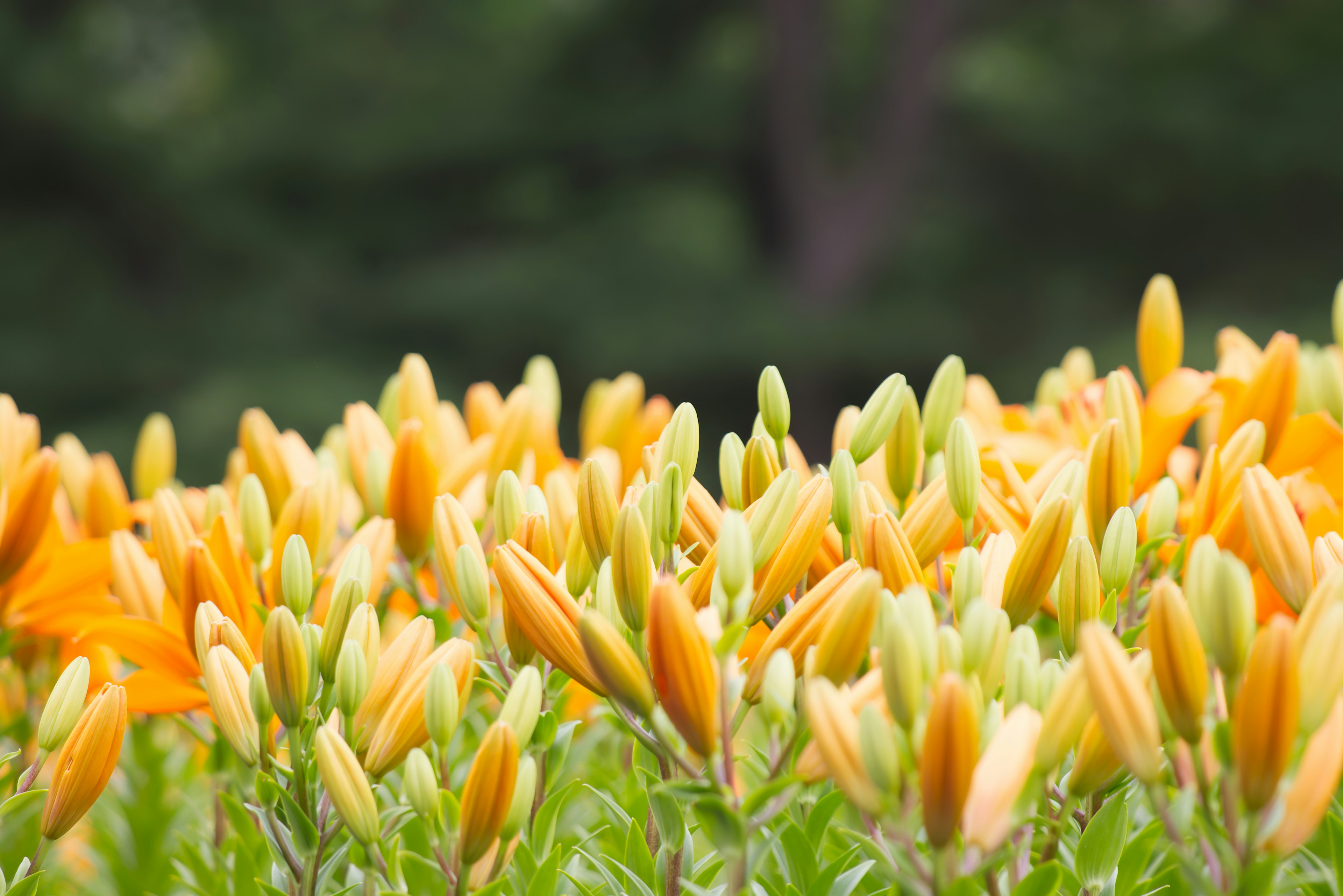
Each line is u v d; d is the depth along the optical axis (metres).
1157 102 28.45
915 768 1.84
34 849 2.30
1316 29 29.34
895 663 1.82
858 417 2.05
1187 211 29.38
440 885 2.12
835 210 28.08
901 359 26.48
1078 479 2.03
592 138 28.39
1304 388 2.29
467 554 2.04
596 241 28.17
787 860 2.02
